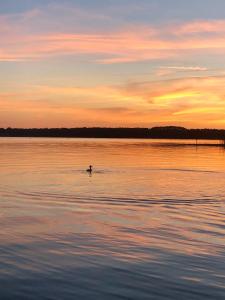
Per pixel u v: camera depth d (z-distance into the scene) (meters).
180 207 23.20
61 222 18.70
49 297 10.39
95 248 14.56
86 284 11.25
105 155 73.38
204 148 121.75
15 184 32.38
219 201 25.36
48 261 13.09
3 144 132.25
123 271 12.28
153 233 16.84
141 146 129.62
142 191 29.33
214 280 11.62
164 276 11.89
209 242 15.51
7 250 14.14
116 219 19.58
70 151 87.12
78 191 28.97
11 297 10.38
